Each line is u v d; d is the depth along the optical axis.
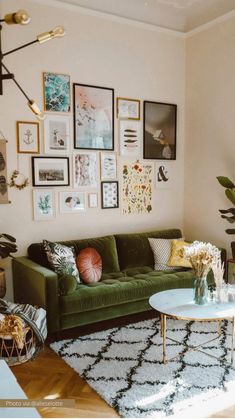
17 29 3.68
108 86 4.27
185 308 2.67
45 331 2.90
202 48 4.58
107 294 3.20
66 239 4.12
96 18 4.13
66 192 4.08
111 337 3.15
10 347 2.66
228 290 2.84
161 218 4.82
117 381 2.46
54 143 3.96
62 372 2.62
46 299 2.97
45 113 3.89
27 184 3.84
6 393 1.23
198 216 4.80
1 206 3.71
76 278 3.38
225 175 4.38
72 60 4.01
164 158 4.77
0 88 2.04
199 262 2.73
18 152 3.76
